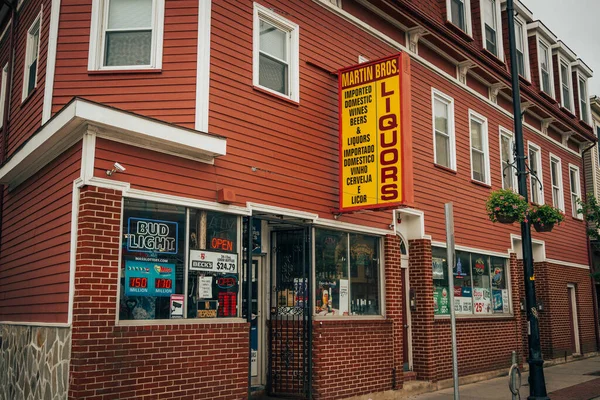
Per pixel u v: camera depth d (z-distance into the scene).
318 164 10.91
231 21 9.70
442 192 14.36
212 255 8.78
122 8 9.43
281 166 10.12
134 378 7.52
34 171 9.44
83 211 7.47
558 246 20.28
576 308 21.14
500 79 17.08
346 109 10.96
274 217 10.14
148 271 7.96
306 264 10.49
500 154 17.41
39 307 8.63
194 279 8.50
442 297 13.91
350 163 10.75
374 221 12.12
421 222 13.44
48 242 8.56
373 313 11.98
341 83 11.10
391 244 12.46
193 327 8.27
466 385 13.95
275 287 10.84
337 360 10.61
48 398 7.77
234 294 9.01
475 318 14.88
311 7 11.40
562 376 15.80
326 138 11.19
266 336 10.76
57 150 8.46
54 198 8.53
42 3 10.49
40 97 9.88
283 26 10.80
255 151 9.70
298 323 10.48
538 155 19.95
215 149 8.58
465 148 15.65
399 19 13.56
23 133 10.80
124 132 7.75
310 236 10.56
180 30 9.19
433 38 14.44
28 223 9.62
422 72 14.28
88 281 7.28
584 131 22.75
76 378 7.05
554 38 21.59
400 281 12.60
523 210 11.30
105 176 7.67
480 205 15.93
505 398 12.01
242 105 9.62
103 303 7.38
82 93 9.03
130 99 8.93
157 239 8.13
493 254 16.16
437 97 14.93
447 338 13.73
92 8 9.31
